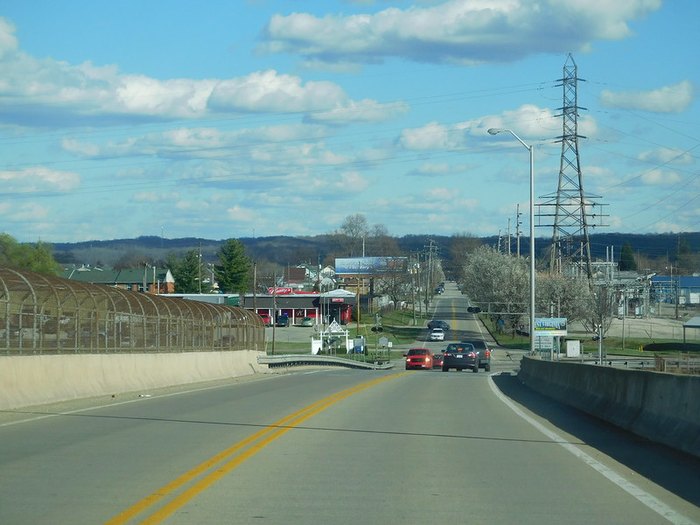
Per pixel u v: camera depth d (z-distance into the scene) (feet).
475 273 358.43
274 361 163.43
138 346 96.27
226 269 398.21
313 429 52.01
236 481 34.12
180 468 37.04
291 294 382.63
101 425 53.16
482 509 29.32
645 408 51.34
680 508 29.71
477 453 42.60
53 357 69.67
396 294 461.78
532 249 137.69
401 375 135.95
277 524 26.86
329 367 208.95
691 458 40.93
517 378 126.11
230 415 60.34
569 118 243.81
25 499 30.30
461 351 164.25
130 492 31.63
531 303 137.18
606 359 216.95
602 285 290.97
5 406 60.03
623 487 33.55
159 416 59.21
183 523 26.84
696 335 310.86
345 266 459.32
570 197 251.60
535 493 32.24
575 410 68.95
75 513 28.07
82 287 83.30
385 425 54.90
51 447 43.21
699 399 42.24
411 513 28.63
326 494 31.65
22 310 68.69
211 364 118.32
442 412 64.95
